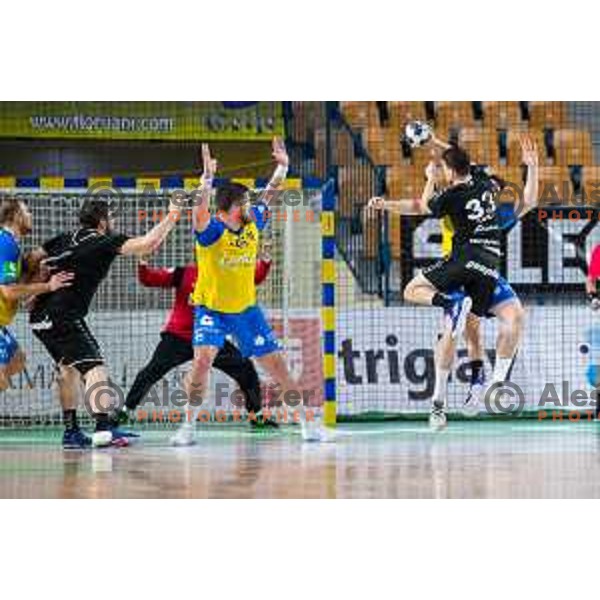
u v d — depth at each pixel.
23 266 32.53
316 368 40.97
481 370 35.44
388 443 34.94
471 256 33.69
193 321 35.38
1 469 27.44
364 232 47.75
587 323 44.22
